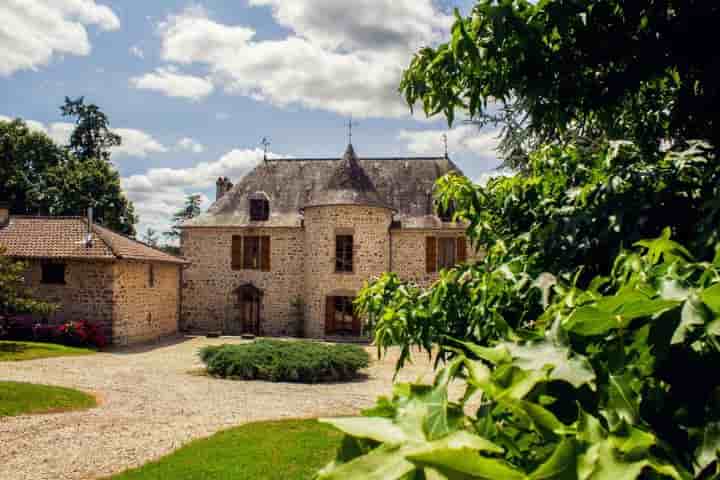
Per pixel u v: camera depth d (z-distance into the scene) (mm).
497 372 775
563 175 2502
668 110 2520
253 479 6086
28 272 18797
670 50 1957
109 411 9680
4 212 20922
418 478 586
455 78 2062
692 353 806
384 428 652
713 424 719
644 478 659
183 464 6633
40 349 16172
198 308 24406
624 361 823
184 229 24625
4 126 34781
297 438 7809
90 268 18766
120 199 37750
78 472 6641
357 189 22906
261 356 13594
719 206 1548
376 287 2375
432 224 23031
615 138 2643
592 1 1855
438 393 743
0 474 6578
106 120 39344
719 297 794
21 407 9469
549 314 1052
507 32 1831
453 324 2035
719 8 1788
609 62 2035
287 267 24031
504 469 562
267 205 24797
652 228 1947
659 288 889
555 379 774
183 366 15141
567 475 594
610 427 691
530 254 2127
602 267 2002
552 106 2104
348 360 13570
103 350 17797
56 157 38000
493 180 2627
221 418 9328
